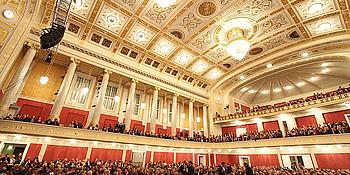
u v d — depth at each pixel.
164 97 20.27
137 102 18.08
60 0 8.39
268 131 16.66
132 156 13.39
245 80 20.28
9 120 8.73
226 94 21.97
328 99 14.01
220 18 12.50
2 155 8.76
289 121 16.67
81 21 12.25
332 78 18.38
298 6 11.60
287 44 15.49
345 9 11.54
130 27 13.06
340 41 13.91
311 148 13.86
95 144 11.98
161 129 18.69
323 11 11.92
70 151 10.94
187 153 16.77
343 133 11.73
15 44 7.41
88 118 14.27
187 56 16.62
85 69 14.71
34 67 13.29
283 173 9.46
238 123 19.80
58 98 11.29
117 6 11.46
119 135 12.34
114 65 14.55
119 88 16.70
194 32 13.77
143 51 15.46
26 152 9.62
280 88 21.55
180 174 8.68
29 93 12.52
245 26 13.05
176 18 12.48
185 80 19.80
